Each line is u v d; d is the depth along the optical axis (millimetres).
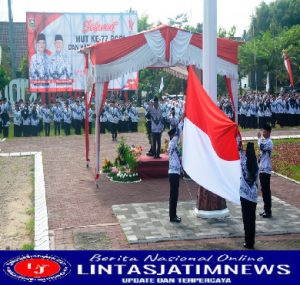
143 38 12422
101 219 9773
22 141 23203
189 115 8828
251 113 26656
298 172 14438
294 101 26875
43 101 32125
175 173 9227
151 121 14000
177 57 12578
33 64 30906
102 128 25703
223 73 12773
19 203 11320
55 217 9977
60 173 14914
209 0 9375
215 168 8383
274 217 9531
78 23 31109
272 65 37531
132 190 12383
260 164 9492
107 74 12344
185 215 9781
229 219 9469
